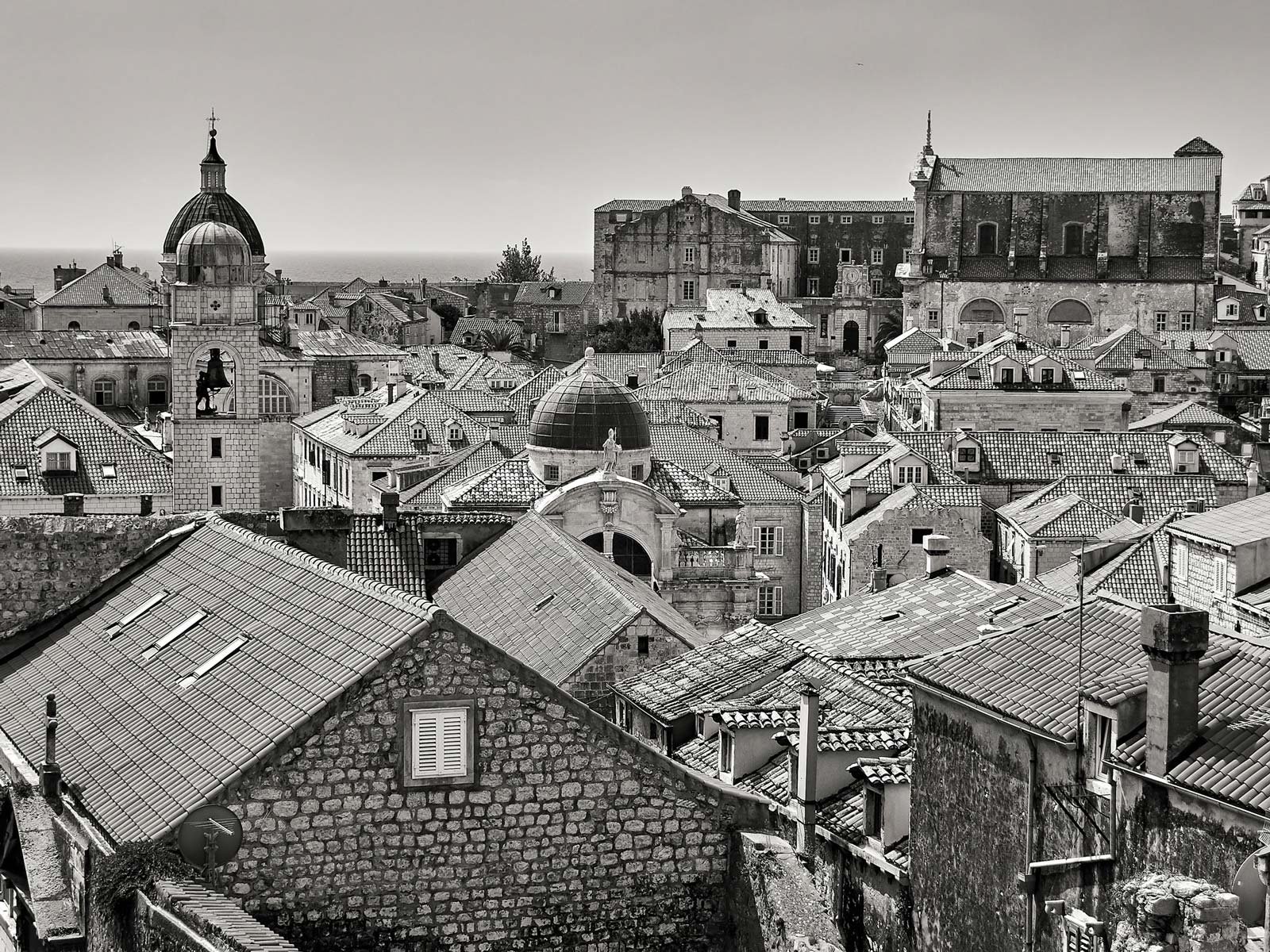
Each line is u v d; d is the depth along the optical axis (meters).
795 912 42.97
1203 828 45.81
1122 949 39.53
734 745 62.75
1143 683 49.53
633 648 78.12
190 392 144.50
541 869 44.72
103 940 42.38
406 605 46.72
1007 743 53.03
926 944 56.19
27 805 48.69
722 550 125.88
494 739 44.34
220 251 144.12
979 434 194.50
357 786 43.78
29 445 159.12
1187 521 90.81
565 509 123.50
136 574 67.62
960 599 88.75
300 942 43.50
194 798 43.78
